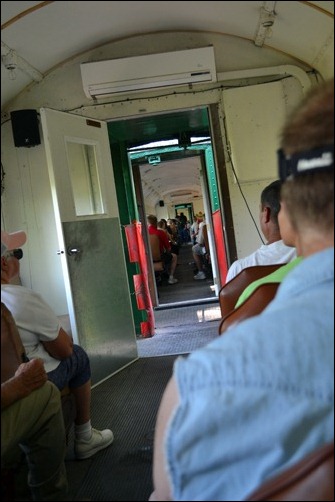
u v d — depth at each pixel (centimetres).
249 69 364
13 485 157
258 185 382
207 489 52
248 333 52
